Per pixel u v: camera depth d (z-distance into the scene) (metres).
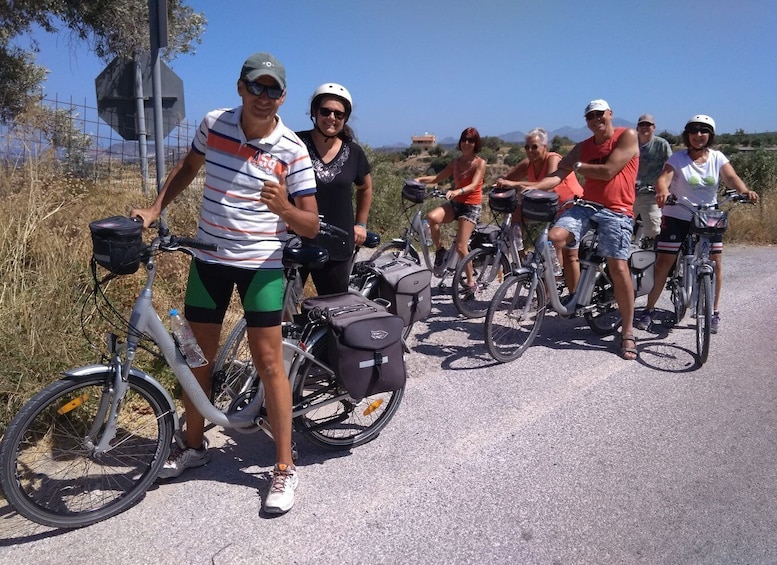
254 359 3.10
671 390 4.54
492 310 4.81
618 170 5.02
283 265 3.18
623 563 2.75
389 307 4.35
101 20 9.66
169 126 6.70
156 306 4.68
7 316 3.83
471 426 3.92
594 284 5.41
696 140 5.55
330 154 3.96
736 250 10.30
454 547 2.81
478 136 6.20
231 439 3.69
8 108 8.46
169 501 3.06
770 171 13.83
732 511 3.12
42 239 4.70
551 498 3.19
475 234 6.64
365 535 2.86
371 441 3.71
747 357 5.22
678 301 5.91
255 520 2.94
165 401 3.00
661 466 3.51
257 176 2.88
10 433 2.58
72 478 3.11
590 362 5.07
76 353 3.87
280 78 2.72
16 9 9.52
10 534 2.77
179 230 6.07
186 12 11.19
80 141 7.45
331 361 3.33
